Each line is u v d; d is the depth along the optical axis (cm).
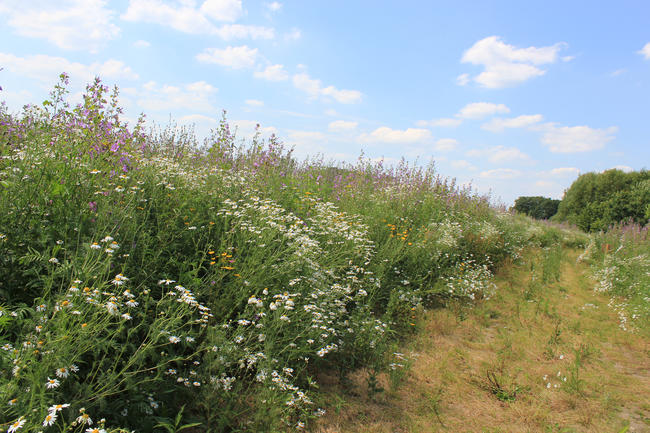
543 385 391
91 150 414
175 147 741
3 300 247
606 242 1344
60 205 325
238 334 306
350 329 396
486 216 1165
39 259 270
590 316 625
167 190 466
